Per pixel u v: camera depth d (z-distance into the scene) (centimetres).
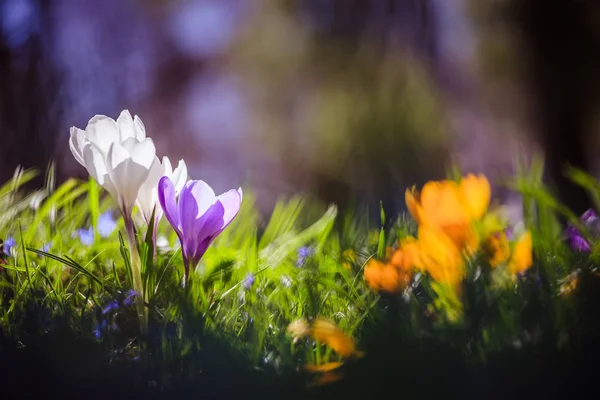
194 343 72
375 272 76
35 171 101
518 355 68
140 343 74
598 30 333
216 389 69
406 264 75
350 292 79
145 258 76
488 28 350
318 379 68
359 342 71
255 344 71
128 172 74
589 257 79
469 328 70
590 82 337
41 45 236
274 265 88
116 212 104
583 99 338
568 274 78
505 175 88
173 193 75
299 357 71
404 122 354
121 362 72
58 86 237
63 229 96
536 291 72
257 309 76
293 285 83
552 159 335
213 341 71
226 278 83
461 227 74
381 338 69
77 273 84
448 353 68
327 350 71
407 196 75
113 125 75
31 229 90
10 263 84
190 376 70
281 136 387
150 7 360
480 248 74
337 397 67
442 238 74
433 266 74
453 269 74
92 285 83
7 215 94
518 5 342
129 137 74
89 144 74
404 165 349
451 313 73
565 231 88
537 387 67
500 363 68
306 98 385
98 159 74
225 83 415
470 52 364
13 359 72
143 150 74
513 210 98
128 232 75
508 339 70
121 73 321
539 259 75
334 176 356
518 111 354
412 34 367
